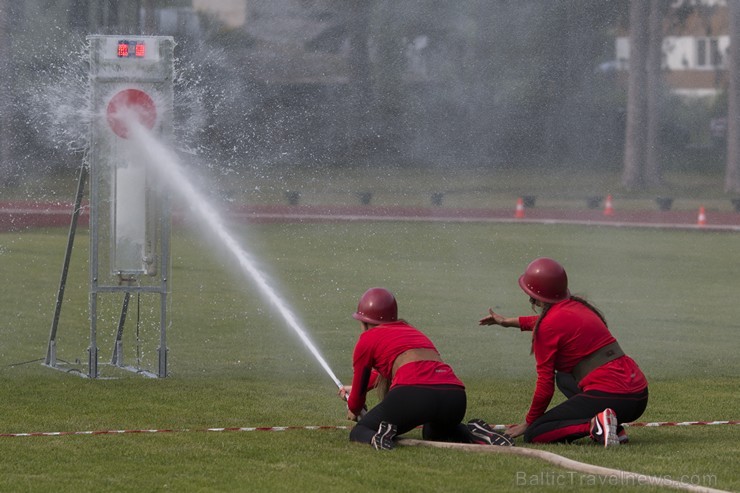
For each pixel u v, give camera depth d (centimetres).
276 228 6988
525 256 5544
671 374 2569
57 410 2039
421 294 4109
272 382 2412
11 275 4466
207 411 2047
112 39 2348
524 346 3003
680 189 10562
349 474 1512
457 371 2608
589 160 12194
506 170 11925
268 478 1493
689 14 12962
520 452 1630
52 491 1431
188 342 3034
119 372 2520
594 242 6303
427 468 1545
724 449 1700
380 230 6950
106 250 2433
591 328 1738
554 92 12394
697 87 13125
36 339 3052
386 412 1689
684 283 4538
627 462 1595
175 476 1510
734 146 10212
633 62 10438
